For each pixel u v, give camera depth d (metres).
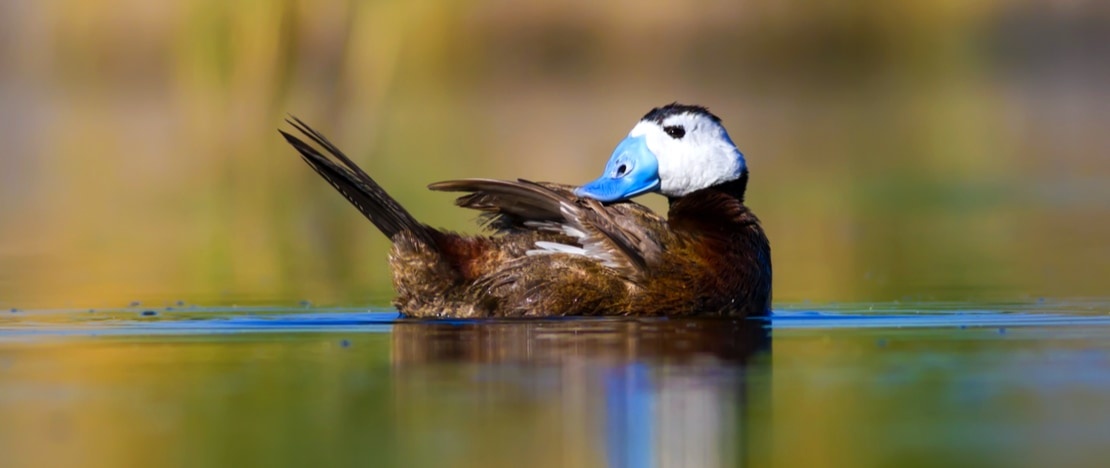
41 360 8.24
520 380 7.32
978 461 5.80
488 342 8.60
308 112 22.80
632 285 9.81
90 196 22.17
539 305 9.74
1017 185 23.20
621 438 6.15
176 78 24.02
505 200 10.06
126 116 29.97
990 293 12.19
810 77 36.16
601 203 10.31
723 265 10.02
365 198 9.79
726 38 35.22
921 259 15.46
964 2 38.75
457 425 6.37
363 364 7.89
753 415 6.59
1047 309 10.81
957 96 35.69
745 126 30.56
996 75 38.44
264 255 16.16
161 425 6.50
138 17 29.91
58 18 29.97
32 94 30.09
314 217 19.92
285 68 22.53
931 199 21.77
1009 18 38.84
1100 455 5.87
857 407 6.76
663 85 34.09
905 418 6.55
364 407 6.74
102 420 6.62
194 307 11.35
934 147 27.58
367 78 23.25
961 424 6.44
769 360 7.99
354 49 23.16
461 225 17.00
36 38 30.06
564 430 6.29
